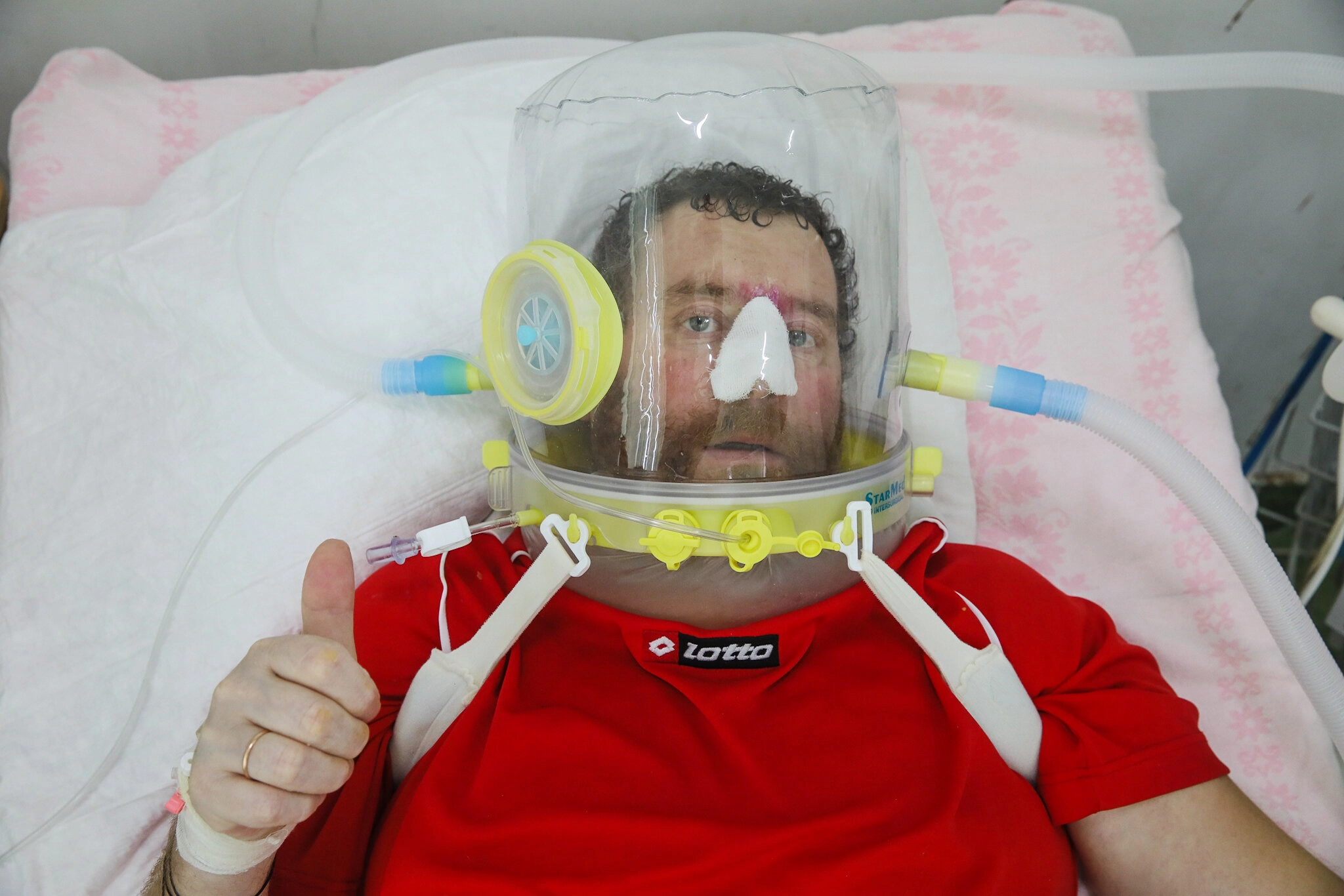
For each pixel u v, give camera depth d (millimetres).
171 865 669
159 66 1352
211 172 1024
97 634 919
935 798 710
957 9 1419
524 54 1130
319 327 985
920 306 1162
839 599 791
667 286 765
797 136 859
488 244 1048
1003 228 1214
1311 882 732
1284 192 1545
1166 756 759
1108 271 1202
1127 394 1182
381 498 979
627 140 855
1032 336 1192
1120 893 790
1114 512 1151
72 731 899
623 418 761
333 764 590
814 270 794
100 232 1021
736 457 745
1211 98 1485
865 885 675
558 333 707
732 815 693
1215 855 749
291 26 1348
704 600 747
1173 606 1125
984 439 1179
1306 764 1036
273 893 757
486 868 688
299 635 613
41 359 986
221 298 974
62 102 1146
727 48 903
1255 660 1082
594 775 714
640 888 671
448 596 855
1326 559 1085
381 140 1045
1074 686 824
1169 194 1564
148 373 973
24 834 875
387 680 830
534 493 774
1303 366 1547
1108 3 1436
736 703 749
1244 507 1145
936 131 1238
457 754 761
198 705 910
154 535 940
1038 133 1226
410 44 1379
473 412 1019
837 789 708
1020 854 720
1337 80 961
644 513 711
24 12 1291
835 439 797
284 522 949
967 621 819
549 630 839
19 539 942
